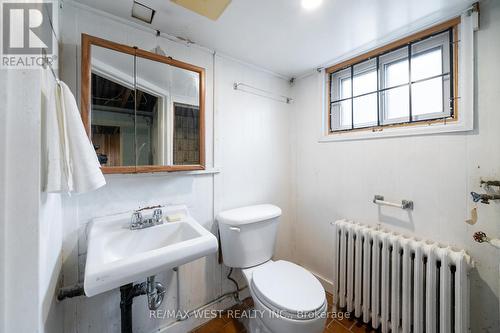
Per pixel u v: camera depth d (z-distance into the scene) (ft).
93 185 2.49
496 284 3.22
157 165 3.88
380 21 3.72
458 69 3.54
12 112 1.59
